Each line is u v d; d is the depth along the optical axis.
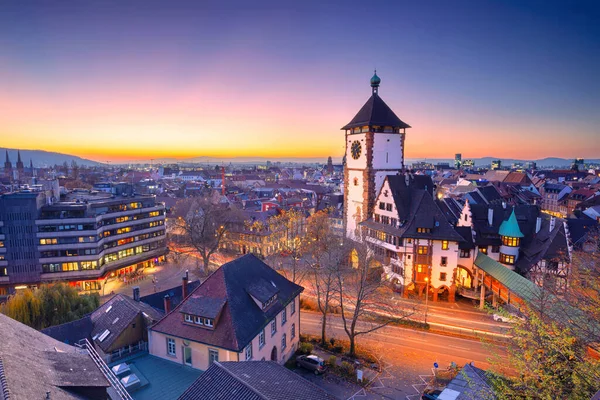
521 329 30.69
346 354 50.56
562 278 51.47
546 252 60.53
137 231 104.69
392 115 81.38
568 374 25.69
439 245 67.31
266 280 47.28
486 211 72.19
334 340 54.22
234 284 42.12
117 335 40.59
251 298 42.31
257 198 182.38
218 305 38.72
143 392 34.44
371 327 58.97
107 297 84.25
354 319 49.66
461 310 64.44
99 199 105.62
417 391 42.28
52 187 103.62
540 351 26.98
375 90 82.31
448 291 68.50
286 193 191.50
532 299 37.72
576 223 63.44
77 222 89.25
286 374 30.16
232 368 27.55
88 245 90.25
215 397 24.75
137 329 42.59
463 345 52.94
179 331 39.16
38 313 53.84
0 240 85.25
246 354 37.38
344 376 45.03
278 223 115.94
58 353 27.14
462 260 69.19
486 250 69.75
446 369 46.62
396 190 73.31
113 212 98.38
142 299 53.56
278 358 45.53
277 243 115.38
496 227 70.06
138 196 113.25
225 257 112.94
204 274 86.62
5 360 21.45
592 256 43.53
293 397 25.53
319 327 60.19
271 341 43.41
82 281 90.06
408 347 52.62
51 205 92.38
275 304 44.88
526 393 25.86
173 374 37.56
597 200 122.69
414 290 71.25
